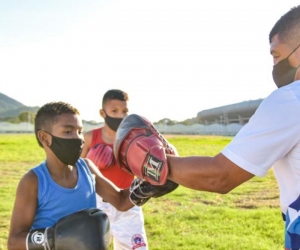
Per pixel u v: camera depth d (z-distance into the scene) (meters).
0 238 6.11
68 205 2.57
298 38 1.95
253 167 1.89
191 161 2.03
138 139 2.23
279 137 1.86
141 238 4.28
